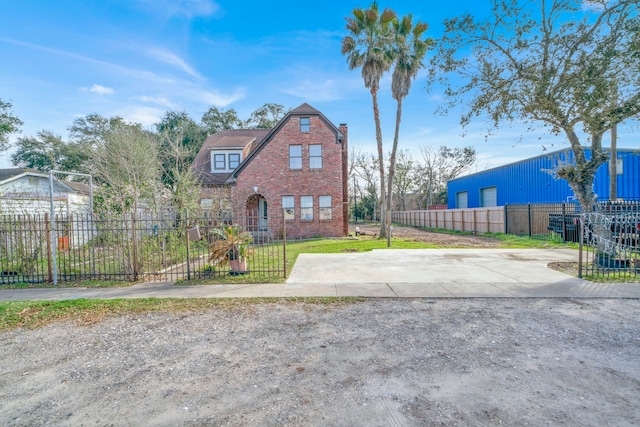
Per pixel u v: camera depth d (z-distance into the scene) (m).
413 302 5.85
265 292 6.59
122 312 5.46
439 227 30.34
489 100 8.88
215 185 22.69
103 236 8.89
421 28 19.28
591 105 7.67
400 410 2.67
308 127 21.02
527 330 4.43
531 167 22.53
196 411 2.71
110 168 19.62
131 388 3.11
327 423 2.52
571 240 15.16
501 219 20.59
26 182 18.62
